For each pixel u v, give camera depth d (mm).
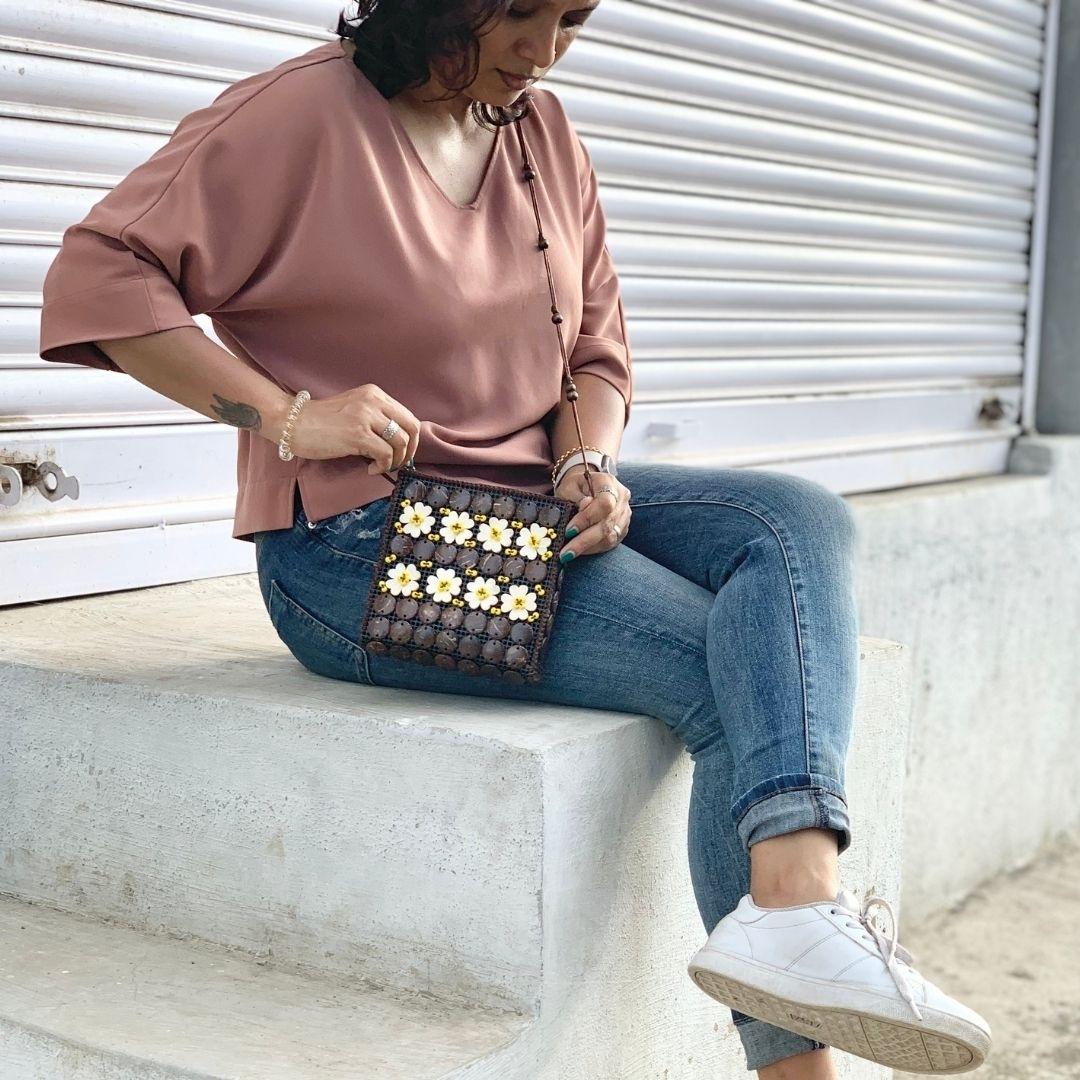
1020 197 5160
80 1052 1629
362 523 1918
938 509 4477
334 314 1899
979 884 4836
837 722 1718
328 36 2932
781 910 1636
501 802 1733
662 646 1842
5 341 2492
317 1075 1561
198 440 2826
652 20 3658
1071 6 5199
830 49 4250
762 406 4152
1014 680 4926
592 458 2010
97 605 2604
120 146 2609
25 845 2102
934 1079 3439
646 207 3730
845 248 4414
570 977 1797
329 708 1857
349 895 1846
